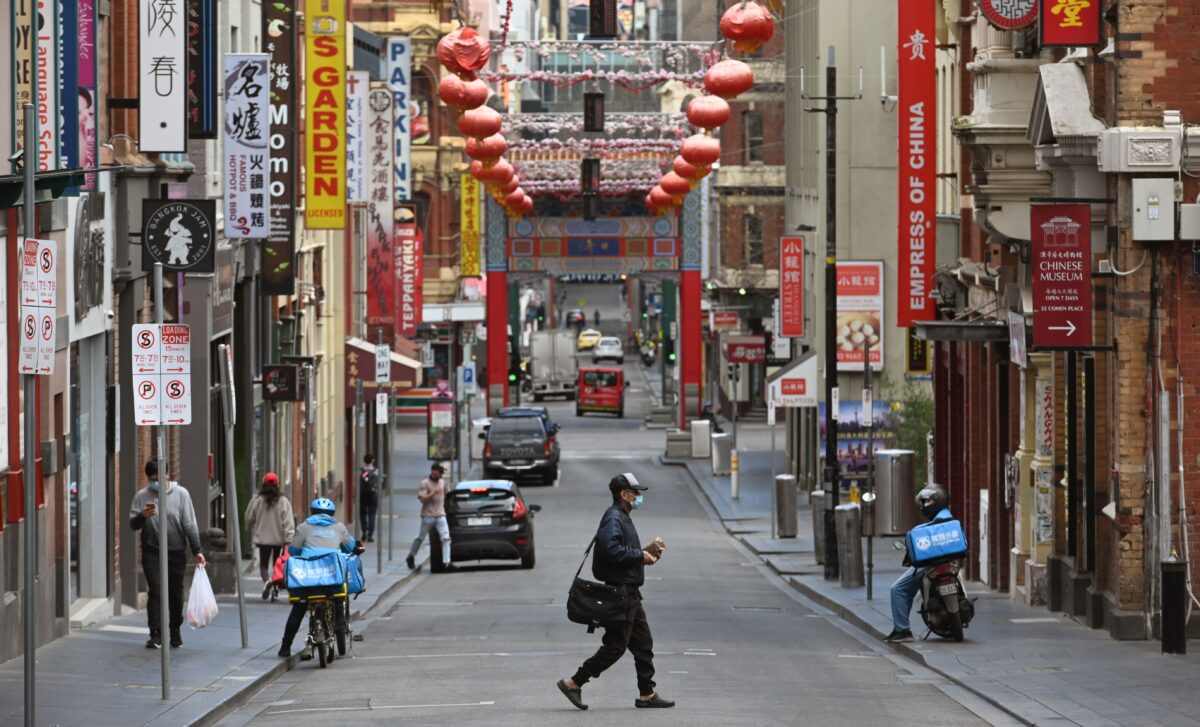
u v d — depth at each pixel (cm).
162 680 4191
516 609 7000
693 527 12250
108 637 5500
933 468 9331
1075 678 4500
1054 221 5166
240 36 9212
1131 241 5125
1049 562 6178
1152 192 5031
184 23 6231
